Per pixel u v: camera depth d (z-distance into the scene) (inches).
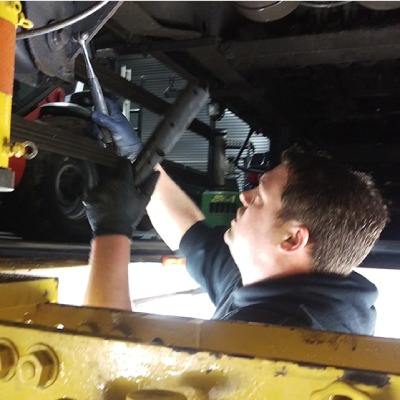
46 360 21.1
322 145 133.3
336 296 39.6
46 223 87.0
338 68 104.7
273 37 84.2
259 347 25.3
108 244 44.7
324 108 122.3
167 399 17.8
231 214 112.2
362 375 17.0
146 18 78.0
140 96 92.7
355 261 43.3
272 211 43.4
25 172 87.2
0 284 28.7
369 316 42.3
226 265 54.9
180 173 135.7
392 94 107.0
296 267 42.1
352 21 81.7
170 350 19.3
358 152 129.0
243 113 132.0
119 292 42.8
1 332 22.3
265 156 138.0
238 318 36.5
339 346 23.9
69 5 41.6
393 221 110.3
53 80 42.4
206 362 18.9
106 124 57.9
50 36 39.9
